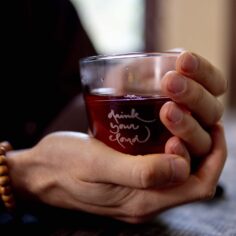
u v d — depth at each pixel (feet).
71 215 1.22
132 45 5.94
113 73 1.03
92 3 5.58
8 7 1.93
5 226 1.14
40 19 2.05
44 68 2.07
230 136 2.89
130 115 0.96
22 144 1.93
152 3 5.87
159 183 0.97
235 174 1.70
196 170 1.07
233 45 6.11
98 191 1.05
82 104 1.84
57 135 1.13
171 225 1.16
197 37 5.96
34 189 1.18
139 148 0.98
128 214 1.07
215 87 1.02
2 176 1.19
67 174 1.09
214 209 1.27
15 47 1.96
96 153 1.01
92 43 2.25
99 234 1.11
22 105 1.98
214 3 5.83
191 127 0.97
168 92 0.94
